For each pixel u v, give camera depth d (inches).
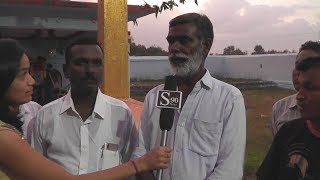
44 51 417.1
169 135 112.7
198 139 110.3
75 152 116.2
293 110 135.9
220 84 114.2
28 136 125.0
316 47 127.7
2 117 90.4
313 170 95.3
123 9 198.1
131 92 858.8
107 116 119.6
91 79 115.4
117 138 120.5
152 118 116.8
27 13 327.0
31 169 86.0
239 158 109.5
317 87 95.0
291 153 99.5
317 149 96.0
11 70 89.0
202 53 113.0
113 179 91.1
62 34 388.8
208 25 113.1
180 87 116.3
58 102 119.6
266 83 1108.5
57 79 406.3
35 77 379.2
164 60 1232.2
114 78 196.9
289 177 98.9
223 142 109.6
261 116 584.7
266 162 105.2
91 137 117.2
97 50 116.0
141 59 1214.9
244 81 1128.2
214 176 107.3
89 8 312.3
